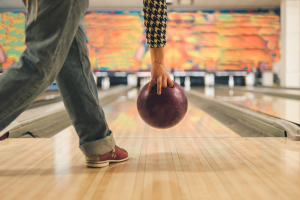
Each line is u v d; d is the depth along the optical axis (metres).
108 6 7.09
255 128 2.08
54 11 0.76
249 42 7.13
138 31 7.25
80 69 0.93
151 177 0.92
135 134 1.80
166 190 0.81
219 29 7.15
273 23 7.08
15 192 0.79
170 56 7.25
